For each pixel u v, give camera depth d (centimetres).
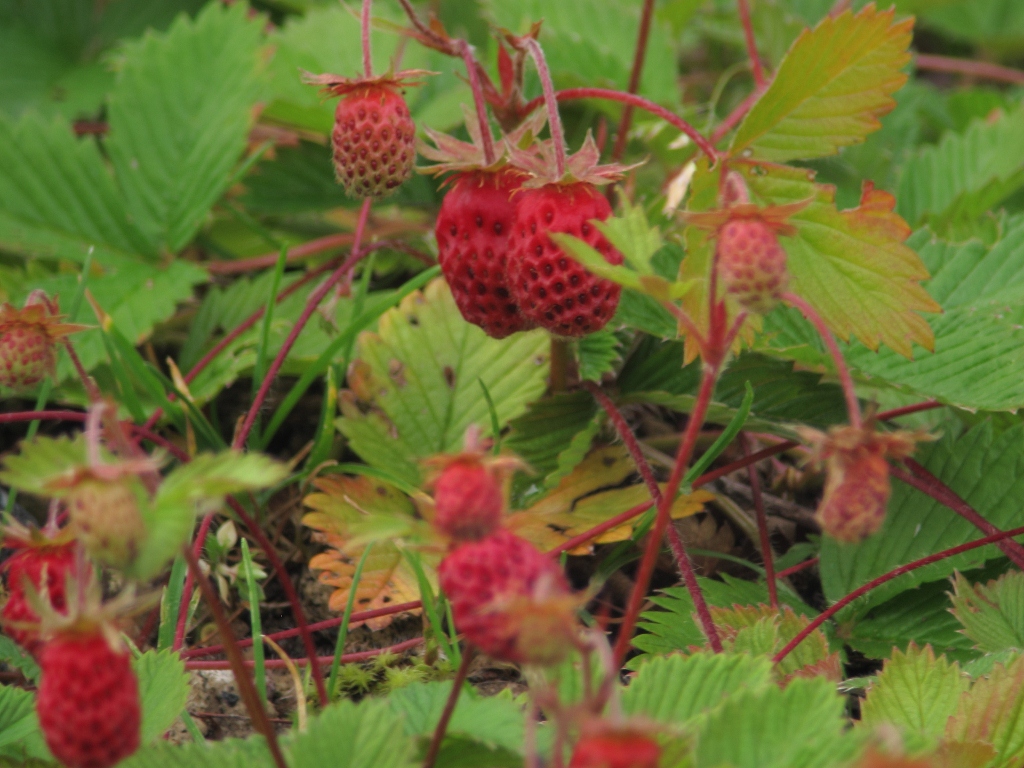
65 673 23
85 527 23
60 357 33
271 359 33
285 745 26
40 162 36
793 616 29
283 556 32
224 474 24
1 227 35
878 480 24
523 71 32
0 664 29
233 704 29
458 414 32
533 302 28
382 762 25
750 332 30
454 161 29
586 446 31
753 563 32
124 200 36
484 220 29
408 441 32
